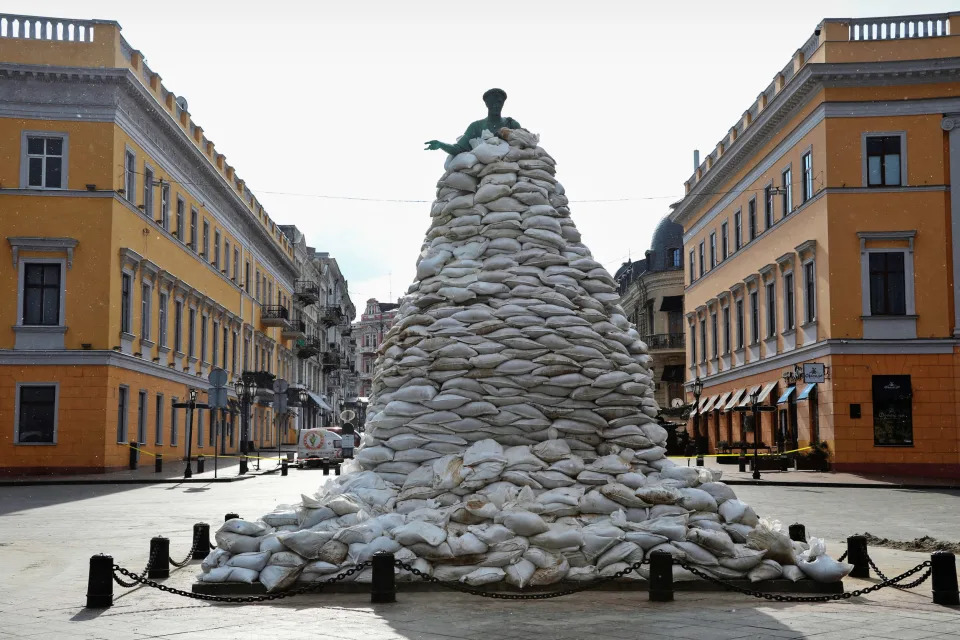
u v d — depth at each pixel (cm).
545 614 768
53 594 918
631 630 709
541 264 1040
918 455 3269
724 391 4791
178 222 4297
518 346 970
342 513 902
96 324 3344
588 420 974
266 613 788
